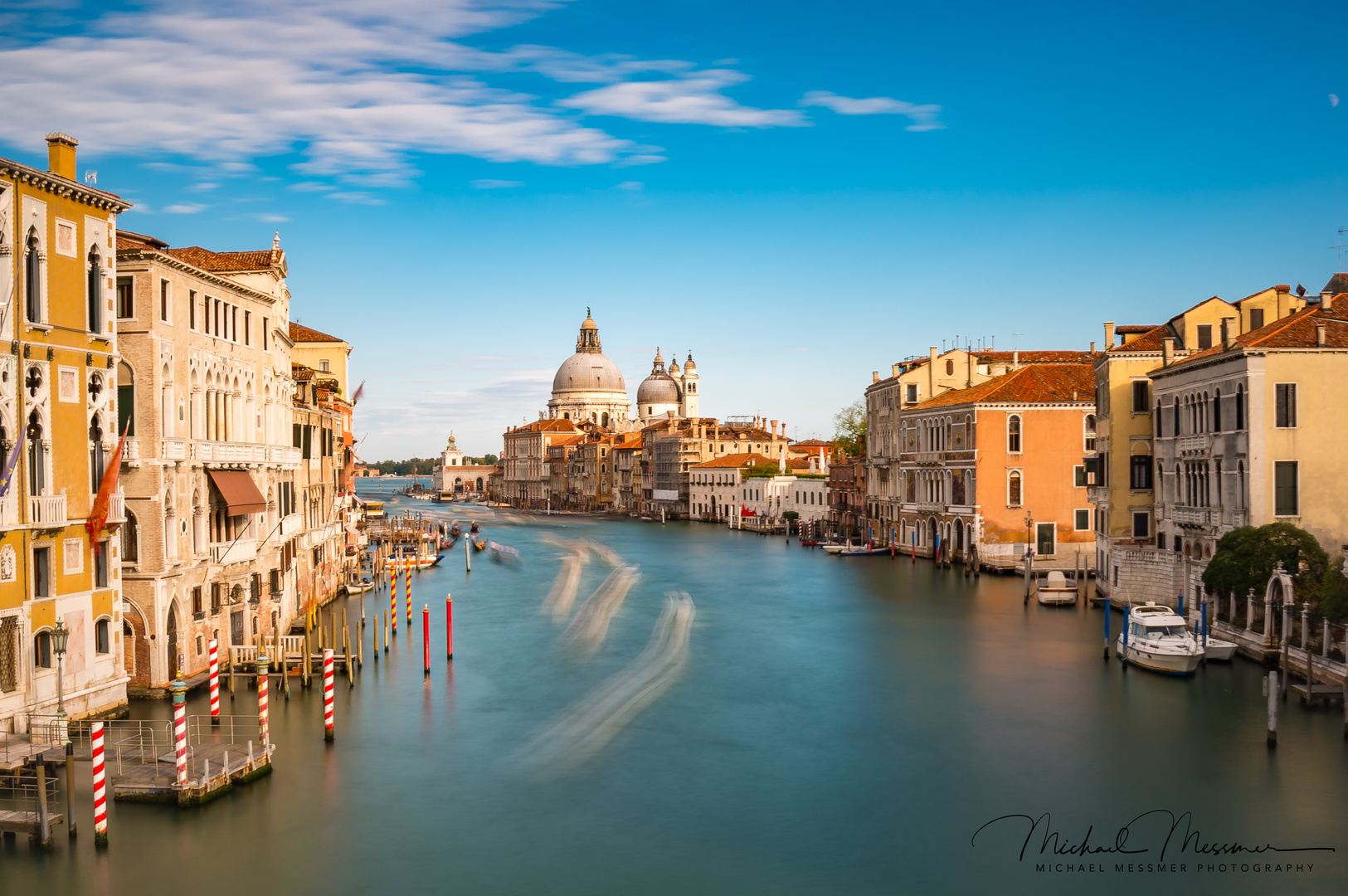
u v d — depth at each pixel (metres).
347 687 44.44
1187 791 31.11
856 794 31.59
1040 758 34.47
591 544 128.88
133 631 38.72
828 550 108.06
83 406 34.09
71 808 27.83
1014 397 80.31
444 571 97.19
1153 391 56.69
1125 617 48.31
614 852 27.55
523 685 45.50
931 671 47.62
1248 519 45.38
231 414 45.56
